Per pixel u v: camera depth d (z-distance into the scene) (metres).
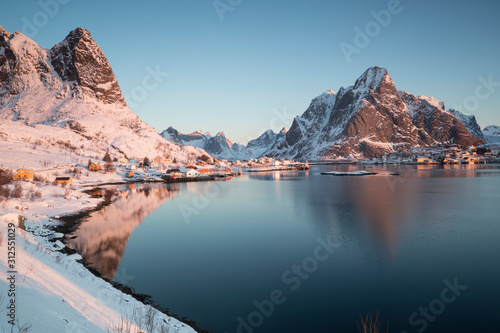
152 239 34.06
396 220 42.81
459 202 57.78
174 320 15.34
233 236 35.56
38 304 8.81
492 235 34.38
